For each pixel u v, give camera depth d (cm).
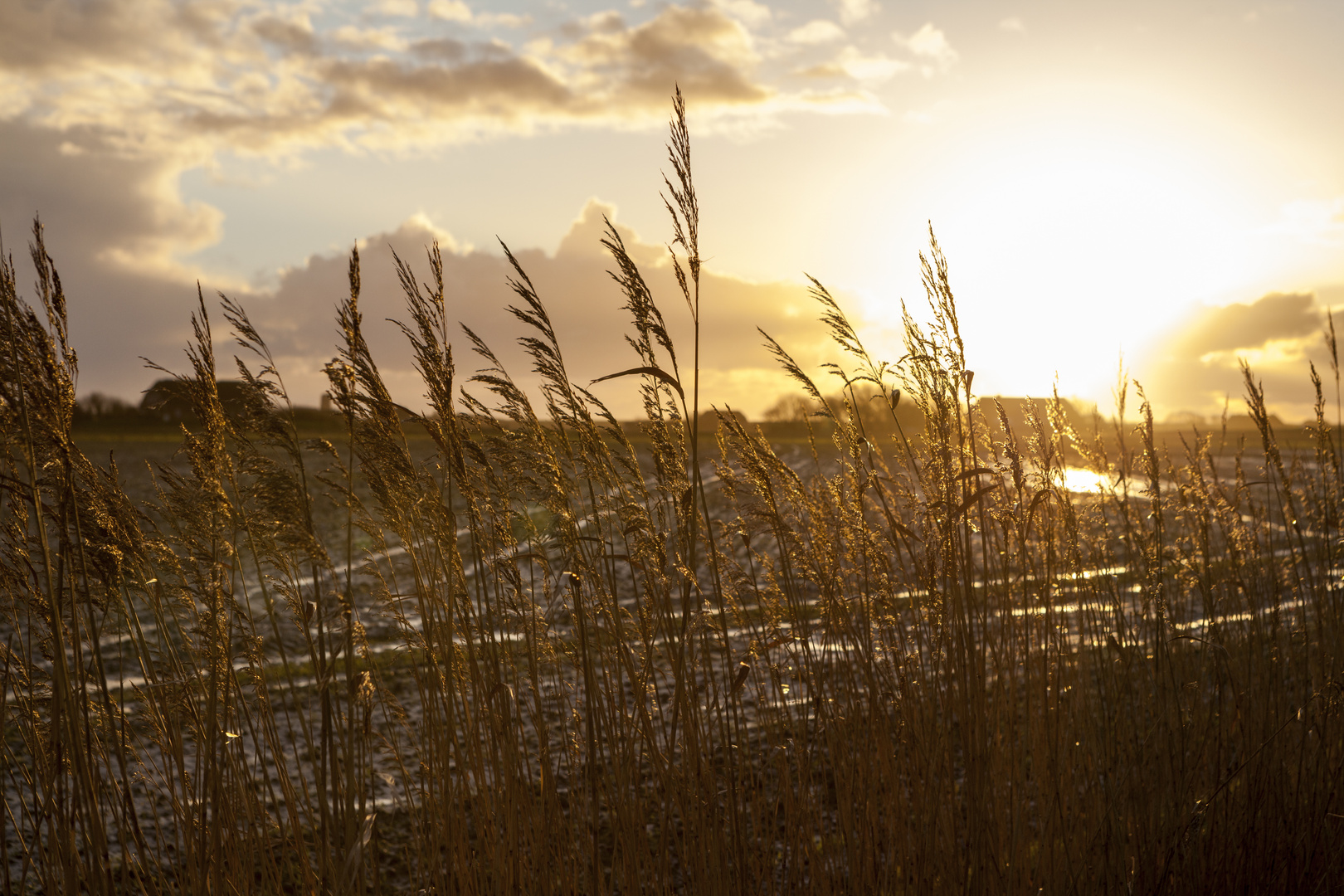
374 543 316
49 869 256
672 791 308
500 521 319
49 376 242
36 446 248
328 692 273
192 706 296
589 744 295
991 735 354
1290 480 449
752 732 388
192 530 303
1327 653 418
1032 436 390
